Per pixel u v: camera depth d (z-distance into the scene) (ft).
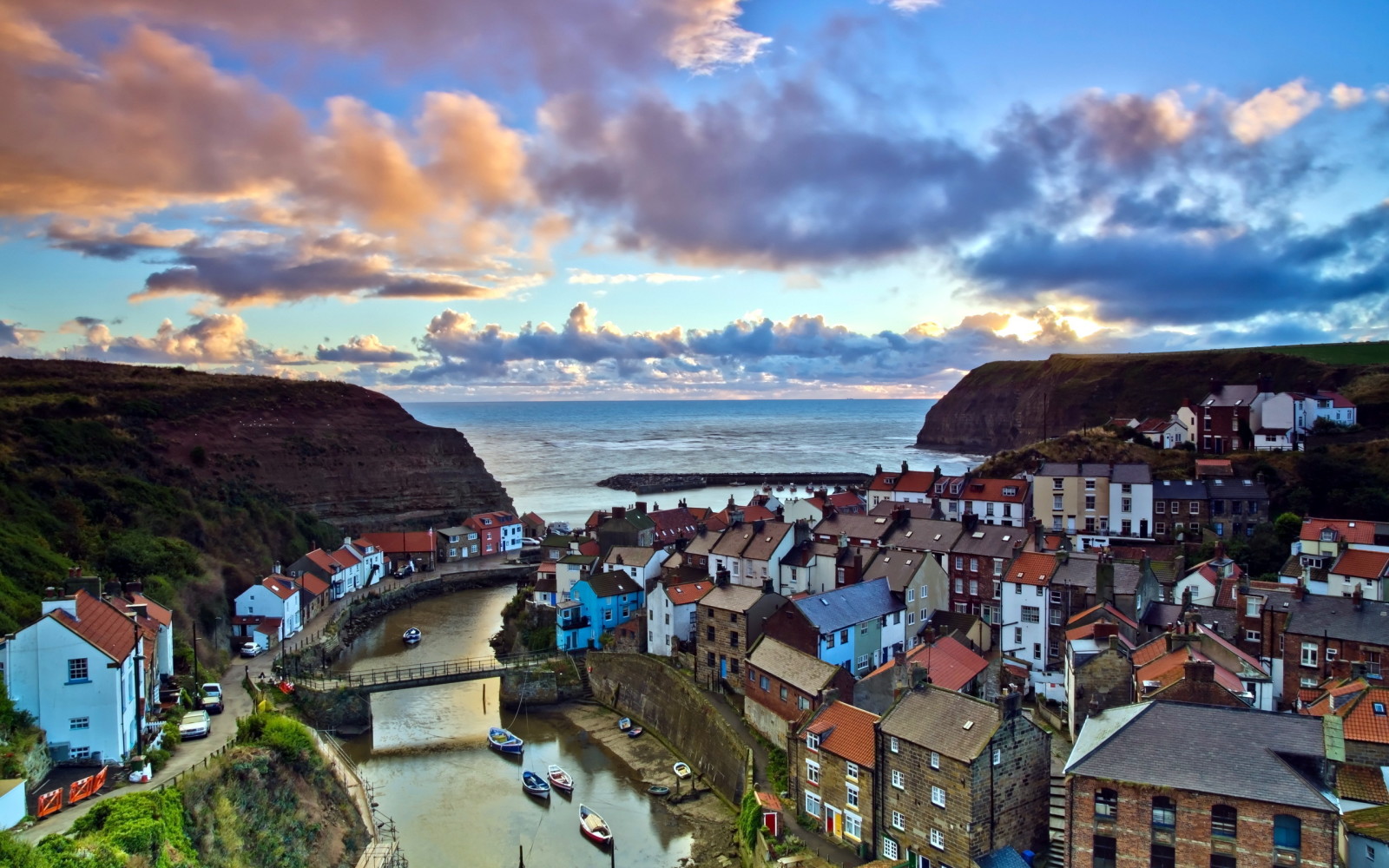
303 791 175.94
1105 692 191.52
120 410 467.52
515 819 200.54
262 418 547.90
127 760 164.86
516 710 274.16
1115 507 376.48
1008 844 147.95
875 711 198.49
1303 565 281.33
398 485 578.66
